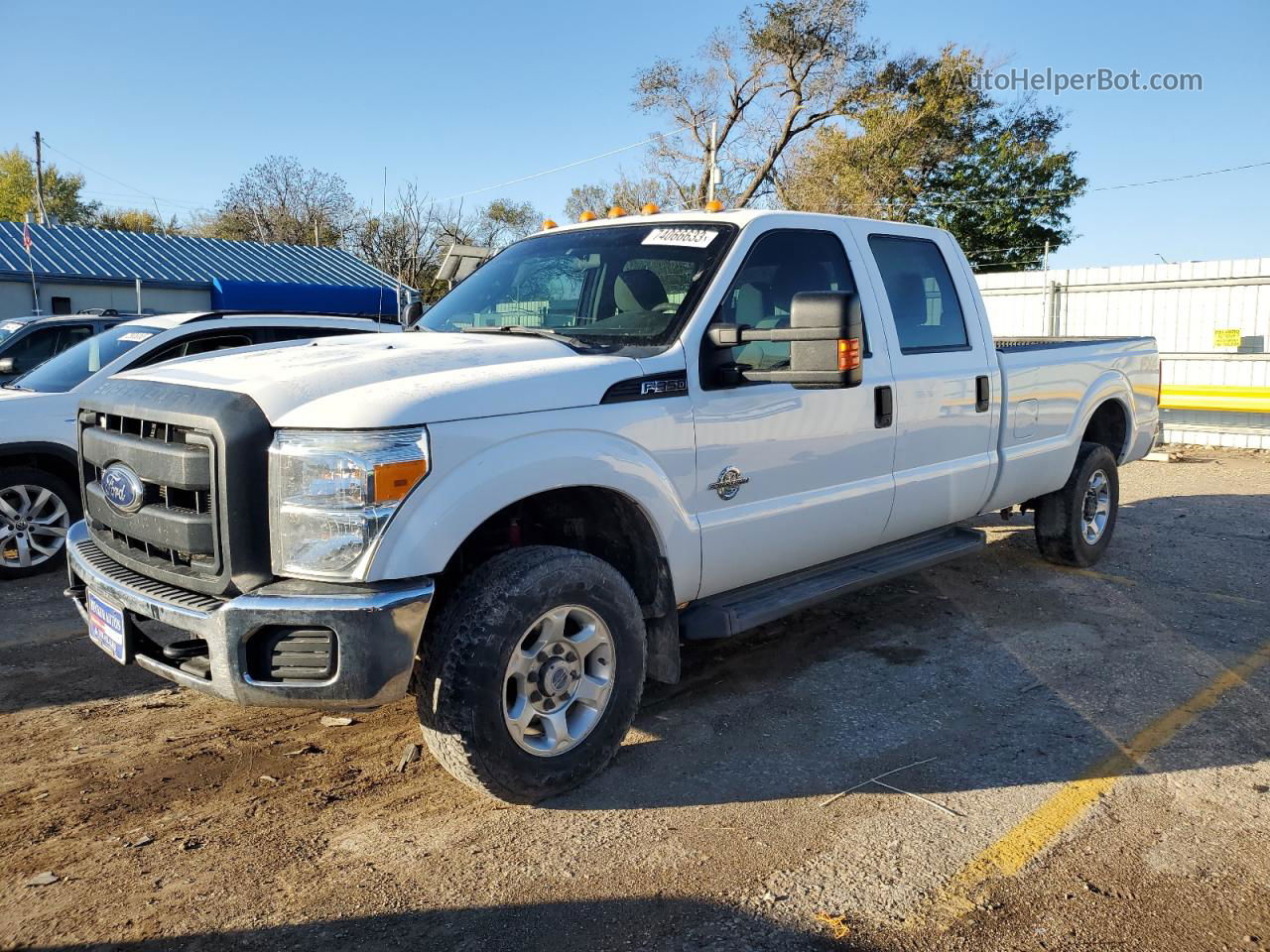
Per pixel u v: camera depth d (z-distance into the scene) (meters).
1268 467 12.34
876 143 34.78
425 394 3.03
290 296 26.94
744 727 4.11
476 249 5.85
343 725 4.12
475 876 2.97
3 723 4.14
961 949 2.63
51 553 6.60
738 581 4.08
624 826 3.28
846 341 3.40
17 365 9.52
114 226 61.09
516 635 3.17
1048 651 5.07
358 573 2.88
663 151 37.75
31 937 2.66
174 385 3.27
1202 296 15.24
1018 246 37.53
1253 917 2.78
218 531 2.95
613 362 3.54
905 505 4.79
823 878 2.97
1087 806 3.42
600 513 3.75
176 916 2.76
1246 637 5.30
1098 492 6.75
